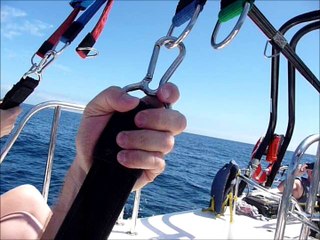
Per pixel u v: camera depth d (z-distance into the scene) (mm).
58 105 1818
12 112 712
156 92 634
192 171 19219
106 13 768
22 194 1061
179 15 647
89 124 779
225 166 3766
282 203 1428
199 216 3623
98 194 607
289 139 3352
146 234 2904
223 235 3109
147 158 609
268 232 3357
